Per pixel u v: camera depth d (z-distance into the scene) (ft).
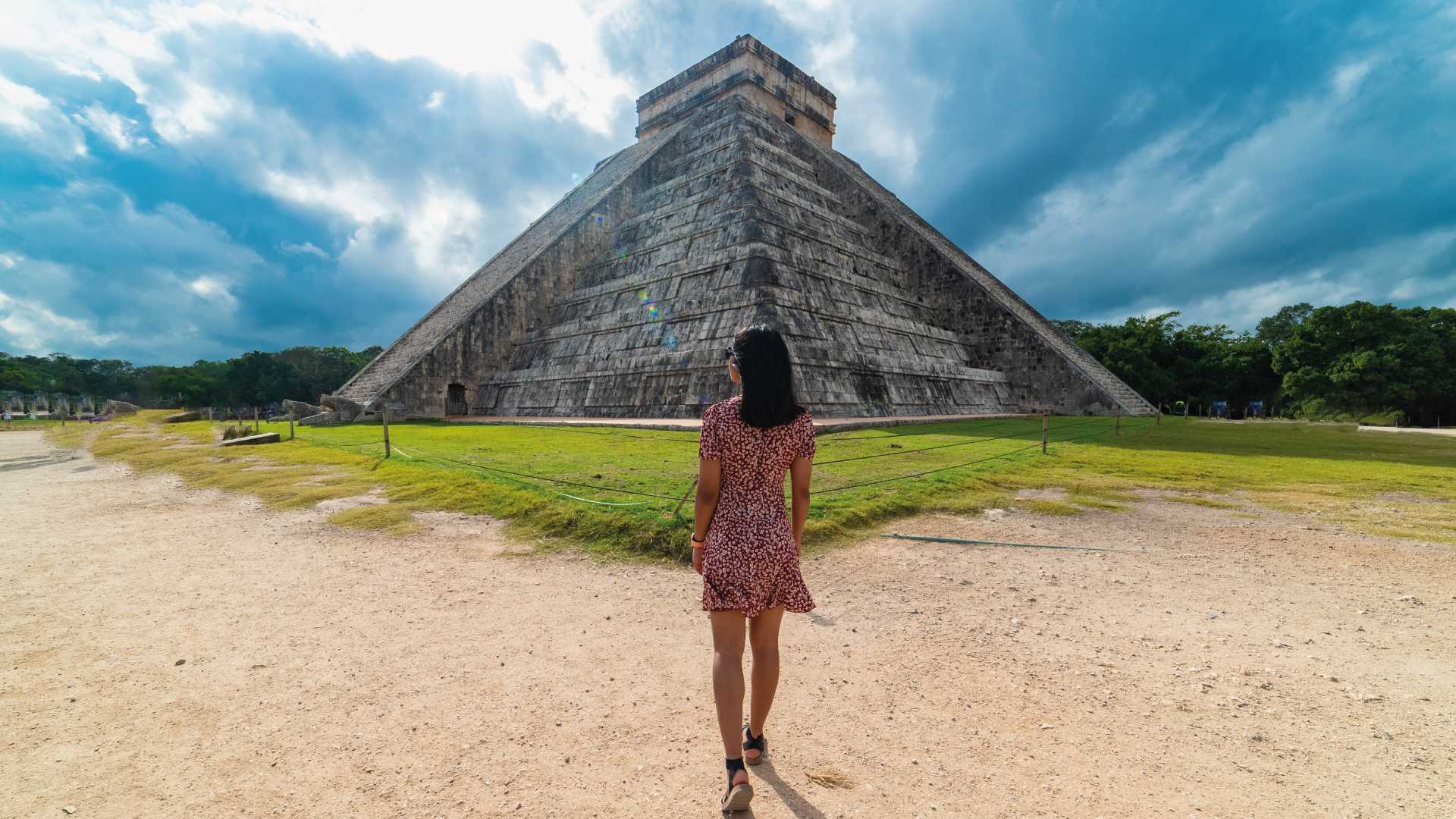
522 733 11.16
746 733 10.75
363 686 12.94
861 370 79.61
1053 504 29.25
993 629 15.71
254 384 262.06
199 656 14.35
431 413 95.66
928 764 10.11
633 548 22.44
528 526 25.67
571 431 63.36
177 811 8.93
